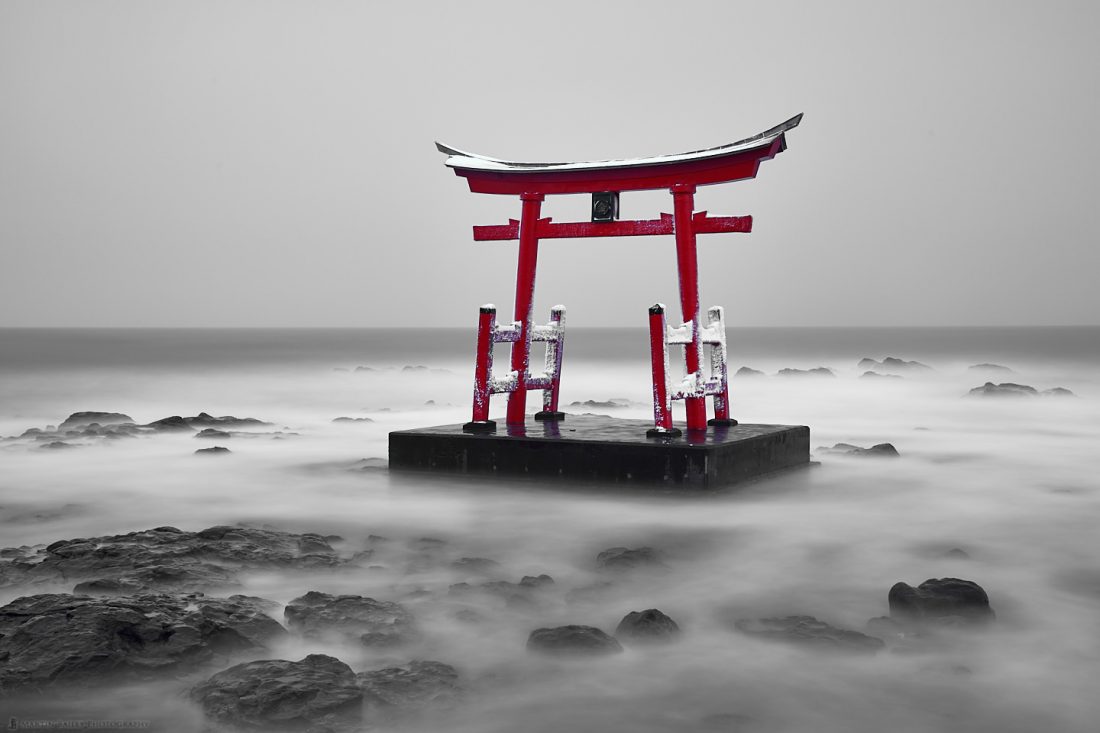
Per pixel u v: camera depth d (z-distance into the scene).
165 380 45.75
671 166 14.15
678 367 65.69
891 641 7.40
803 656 7.09
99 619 6.88
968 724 6.02
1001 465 16.66
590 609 8.16
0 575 8.69
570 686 6.58
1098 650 7.22
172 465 16.61
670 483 12.98
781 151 13.83
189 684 6.44
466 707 6.23
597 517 11.55
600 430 14.62
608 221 14.70
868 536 10.78
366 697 6.16
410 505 12.37
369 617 7.56
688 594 8.62
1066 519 11.84
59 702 6.18
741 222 13.95
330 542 10.42
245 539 9.97
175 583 8.38
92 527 11.58
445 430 14.84
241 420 23.53
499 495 12.88
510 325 15.22
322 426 24.59
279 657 6.92
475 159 15.65
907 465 16.41
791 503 12.55
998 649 7.25
